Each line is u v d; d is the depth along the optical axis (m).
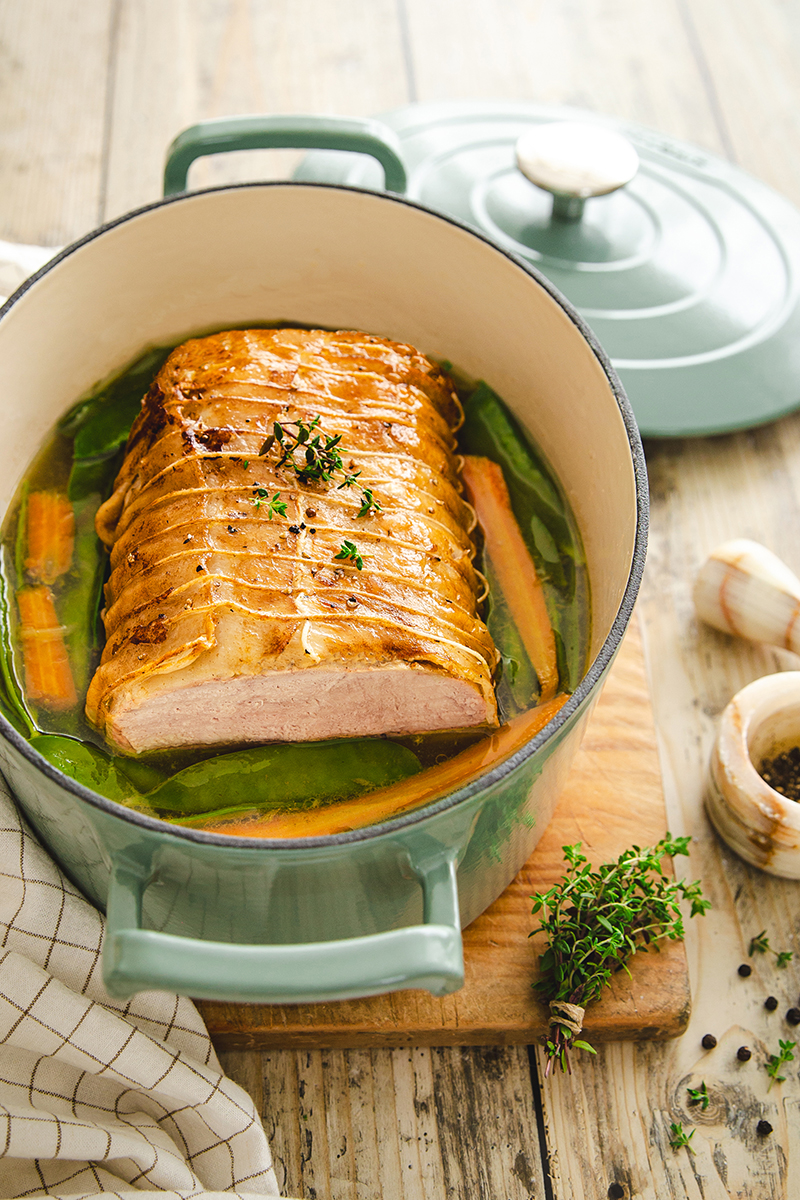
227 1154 0.73
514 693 0.76
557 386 0.78
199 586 0.71
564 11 1.09
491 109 0.98
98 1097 0.72
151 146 1.01
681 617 0.87
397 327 0.83
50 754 0.73
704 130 1.04
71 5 1.06
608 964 0.75
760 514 0.90
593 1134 0.75
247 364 0.77
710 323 0.90
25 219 0.97
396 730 0.75
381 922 0.70
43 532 0.79
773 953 0.78
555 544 0.79
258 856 0.63
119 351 0.81
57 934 0.72
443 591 0.73
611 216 0.93
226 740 0.74
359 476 0.74
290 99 1.04
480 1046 0.76
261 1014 0.74
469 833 0.66
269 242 0.80
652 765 0.80
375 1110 0.75
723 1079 0.76
